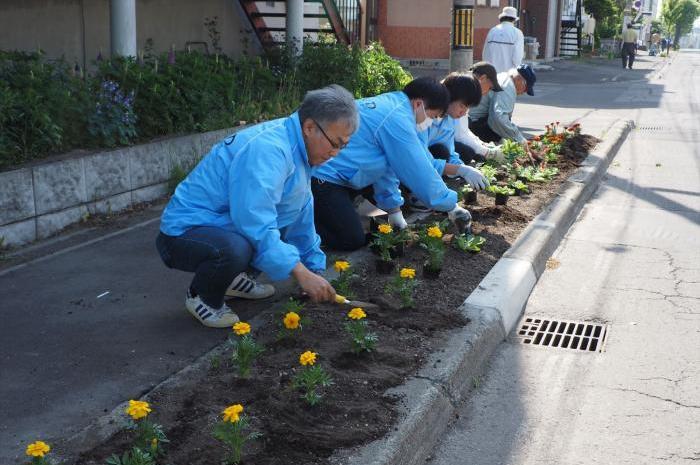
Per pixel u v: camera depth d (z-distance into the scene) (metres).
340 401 3.17
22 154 5.71
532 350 4.18
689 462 3.14
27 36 8.73
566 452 3.21
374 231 5.36
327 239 5.13
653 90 20.36
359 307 3.87
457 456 3.18
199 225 3.80
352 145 4.99
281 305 4.21
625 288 5.12
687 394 3.70
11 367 3.57
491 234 5.68
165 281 4.77
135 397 3.31
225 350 3.63
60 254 5.25
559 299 4.91
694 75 28.05
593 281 5.24
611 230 6.51
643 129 12.62
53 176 5.62
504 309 4.38
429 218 6.00
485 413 3.52
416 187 4.98
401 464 2.93
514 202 6.67
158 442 2.81
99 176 6.06
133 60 7.55
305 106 3.64
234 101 8.48
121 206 6.31
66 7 9.22
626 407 3.58
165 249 3.94
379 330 3.88
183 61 8.37
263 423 2.99
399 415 3.11
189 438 2.89
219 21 12.07
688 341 4.31
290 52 11.10
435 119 5.25
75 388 3.38
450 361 3.59
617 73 27.94
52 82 6.27
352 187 5.18
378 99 5.04
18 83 6.06
